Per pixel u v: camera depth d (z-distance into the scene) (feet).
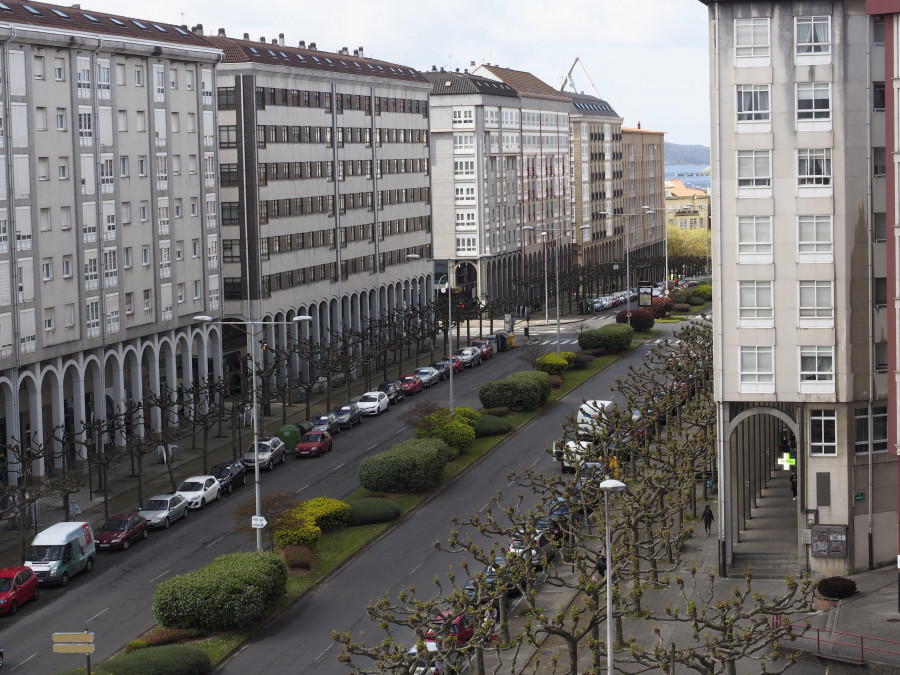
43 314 291.99
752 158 215.51
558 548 198.49
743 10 214.28
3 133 279.49
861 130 213.46
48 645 192.75
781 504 271.49
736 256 217.15
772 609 157.89
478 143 631.97
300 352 382.63
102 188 318.24
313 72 443.32
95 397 316.81
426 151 557.33
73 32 304.91
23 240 285.23
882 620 189.57
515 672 161.58
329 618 203.10
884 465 217.56
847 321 214.28
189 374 362.12
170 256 351.87
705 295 649.61
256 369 334.85
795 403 218.38
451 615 157.58
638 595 169.27
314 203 447.01
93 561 233.76
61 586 221.87
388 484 275.80
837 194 213.46
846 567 215.92
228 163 402.72
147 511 259.60
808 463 217.15
